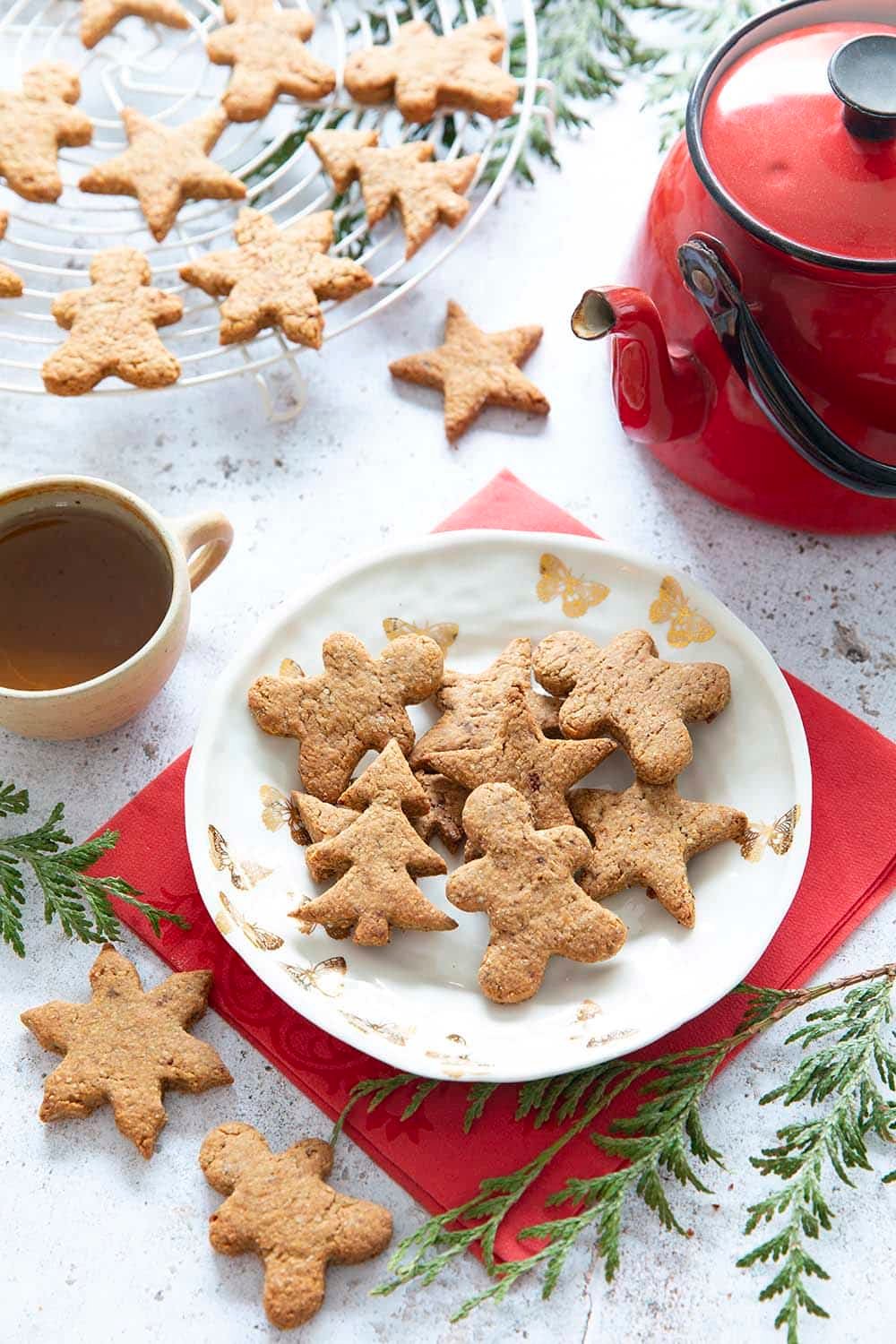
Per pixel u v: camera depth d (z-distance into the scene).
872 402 0.70
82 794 0.75
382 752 0.71
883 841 0.72
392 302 0.80
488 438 0.81
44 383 0.78
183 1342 0.66
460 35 0.83
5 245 0.85
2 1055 0.70
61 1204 0.68
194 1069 0.69
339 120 0.87
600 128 0.87
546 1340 0.66
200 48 0.89
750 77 0.69
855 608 0.78
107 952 0.71
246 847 0.71
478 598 0.75
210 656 0.77
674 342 0.73
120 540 0.73
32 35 0.89
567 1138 0.67
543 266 0.84
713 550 0.79
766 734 0.72
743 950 0.68
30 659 0.72
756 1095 0.70
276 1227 0.66
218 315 0.84
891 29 0.70
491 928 0.68
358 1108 0.69
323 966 0.69
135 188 0.81
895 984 0.68
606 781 0.73
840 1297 0.67
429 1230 0.65
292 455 0.81
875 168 0.66
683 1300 0.67
